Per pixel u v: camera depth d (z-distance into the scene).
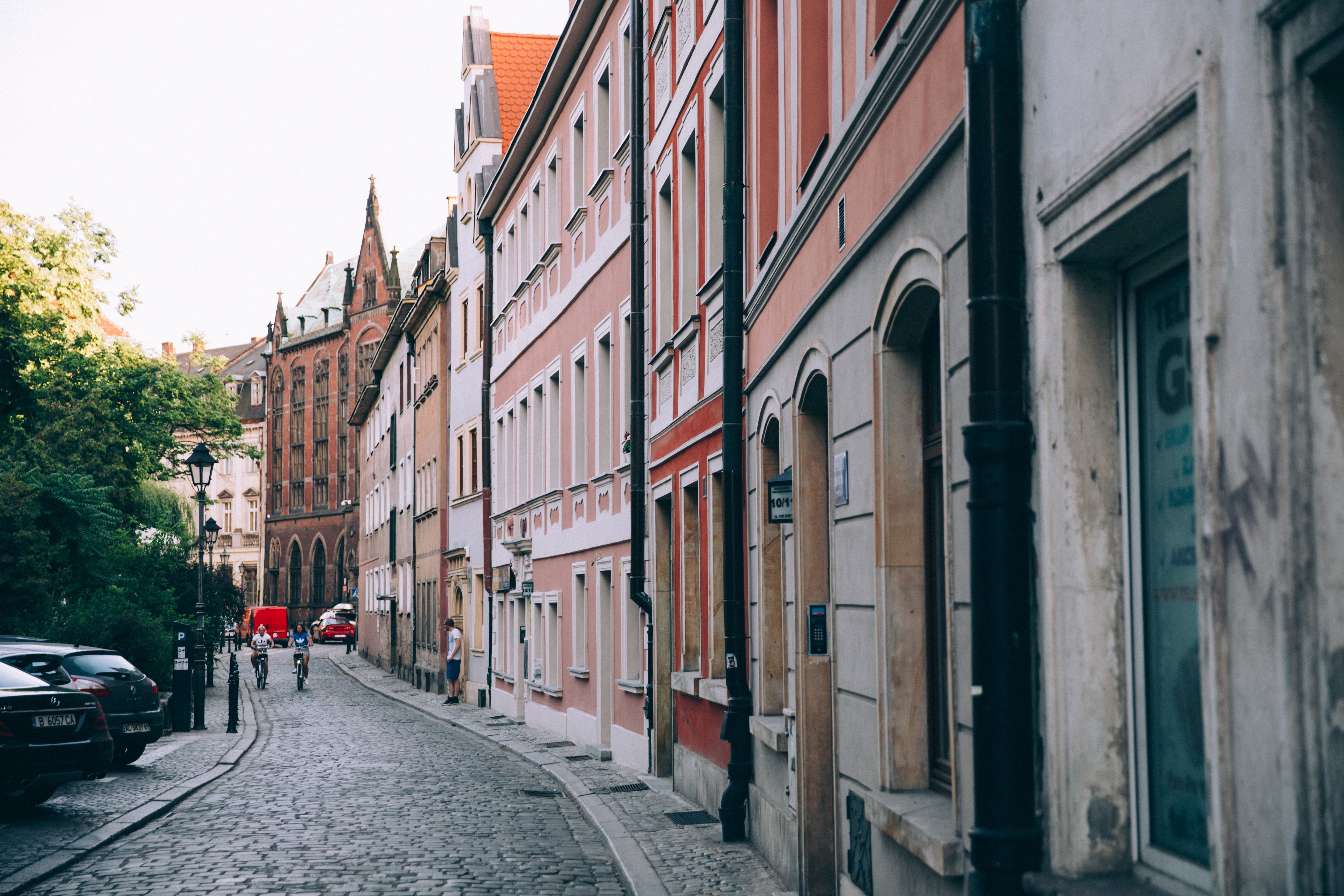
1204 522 3.59
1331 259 3.10
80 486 28.84
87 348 41.28
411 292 51.59
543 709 27.33
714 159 14.73
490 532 34.59
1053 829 4.68
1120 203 4.18
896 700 7.03
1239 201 3.40
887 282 6.98
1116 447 4.69
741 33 12.48
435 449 44.84
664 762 18.34
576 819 14.52
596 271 22.70
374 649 65.88
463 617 39.38
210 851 11.91
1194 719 4.13
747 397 12.83
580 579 24.22
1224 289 3.49
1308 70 3.10
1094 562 4.63
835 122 8.58
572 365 24.69
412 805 15.38
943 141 5.80
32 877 10.27
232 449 58.12
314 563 105.06
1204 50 3.61
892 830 6.53
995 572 4.88
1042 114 4.88
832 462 8.57
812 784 9.55
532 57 39.22
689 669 16.59
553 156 26.88
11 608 25.83
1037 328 4.88
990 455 4.91
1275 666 3.22
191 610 37.34
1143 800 4.49
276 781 18.08
